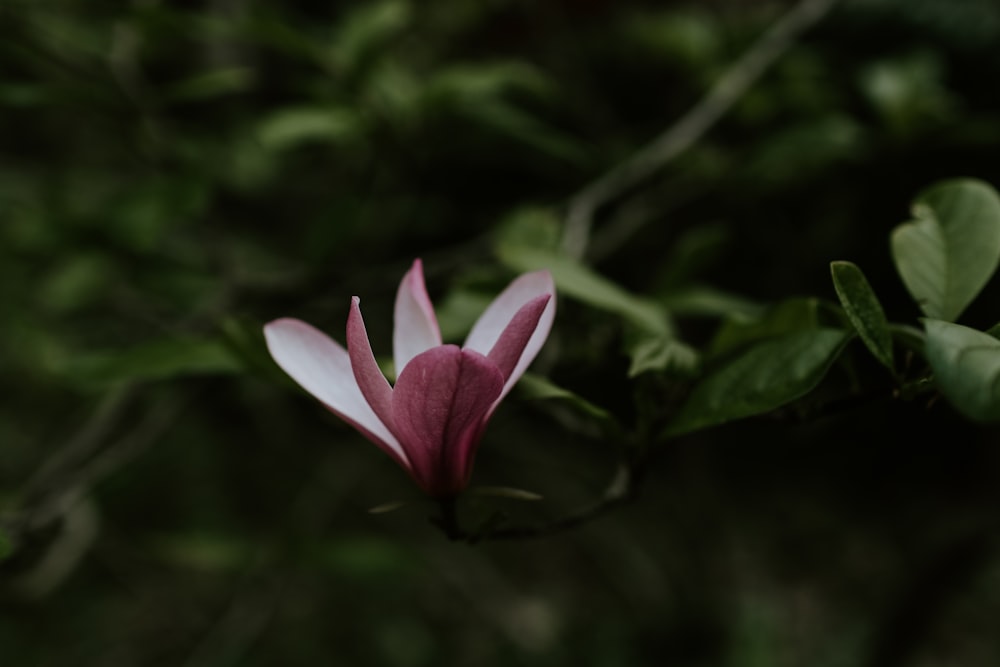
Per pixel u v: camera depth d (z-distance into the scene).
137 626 1.90
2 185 1.53
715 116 1.26
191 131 1.37
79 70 1.17
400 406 0.73
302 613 2.12
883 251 1.85
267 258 1.65
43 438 2.04
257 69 1.61
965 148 1.68
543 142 1.21
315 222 1.26
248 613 1.46
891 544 2.26
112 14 1.05
